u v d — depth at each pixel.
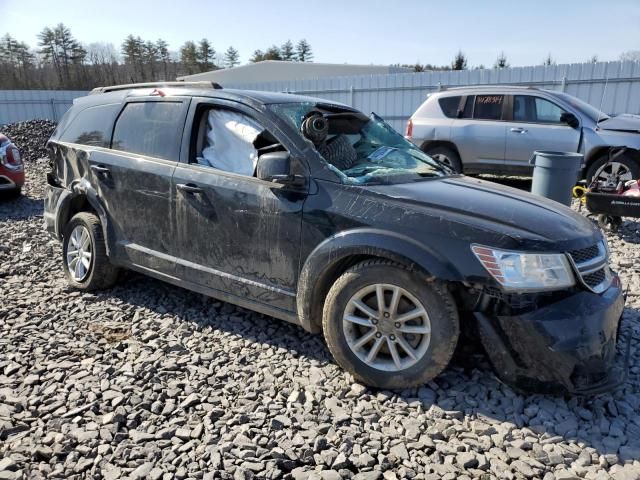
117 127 4.29
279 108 3.56
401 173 3.53
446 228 2.76
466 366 3.17
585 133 8.62
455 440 2.53
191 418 2.68
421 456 2.43
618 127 8.40
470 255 2.69
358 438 2.54
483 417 2.72
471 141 9.75
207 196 3.55
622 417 2.76
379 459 2.38
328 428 2.61
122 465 2.33
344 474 2.29
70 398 2.82
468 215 2.86
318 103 3.95
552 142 8.95
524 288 2.64
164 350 3.42
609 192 6.46
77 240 4.55
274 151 3.40
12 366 3.13
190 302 4.26
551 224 2.91
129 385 2.96
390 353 2.98
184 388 2.97
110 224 4.22
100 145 4.38
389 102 16.34
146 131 4.08
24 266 5.13
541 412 2.76
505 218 2.87
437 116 10.20
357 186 3.10
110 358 3.29
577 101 9.15
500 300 2.67
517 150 9.34
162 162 3.88
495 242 2.68
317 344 3.55
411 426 2.63
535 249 2.68
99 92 4.76
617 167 8.34
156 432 2.56
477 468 2.36
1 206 8.29
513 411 2.77
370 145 4.10
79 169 4.47
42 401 2.79
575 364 2.61
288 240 3.20
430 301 2.77
